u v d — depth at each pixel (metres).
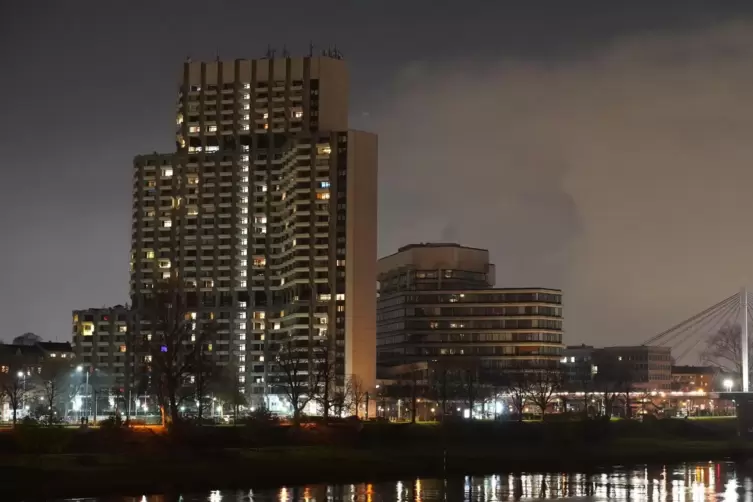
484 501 192.75
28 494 183.38
